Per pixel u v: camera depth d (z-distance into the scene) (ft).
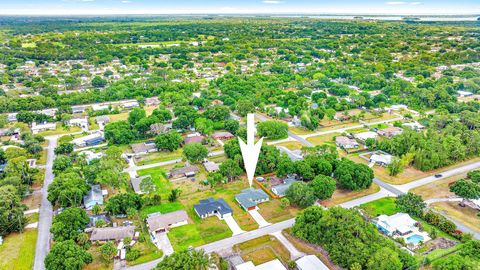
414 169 473.67
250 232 338.75
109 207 360.89
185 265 258.78
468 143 512.22
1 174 428.15
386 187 426.10
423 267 289.94
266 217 362.94
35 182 433.89
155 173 459.73
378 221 346.33
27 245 319.27
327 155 448.65
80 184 386.32
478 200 375.04
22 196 396.16
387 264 264.93
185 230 342.03
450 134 524.11
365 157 510.58
